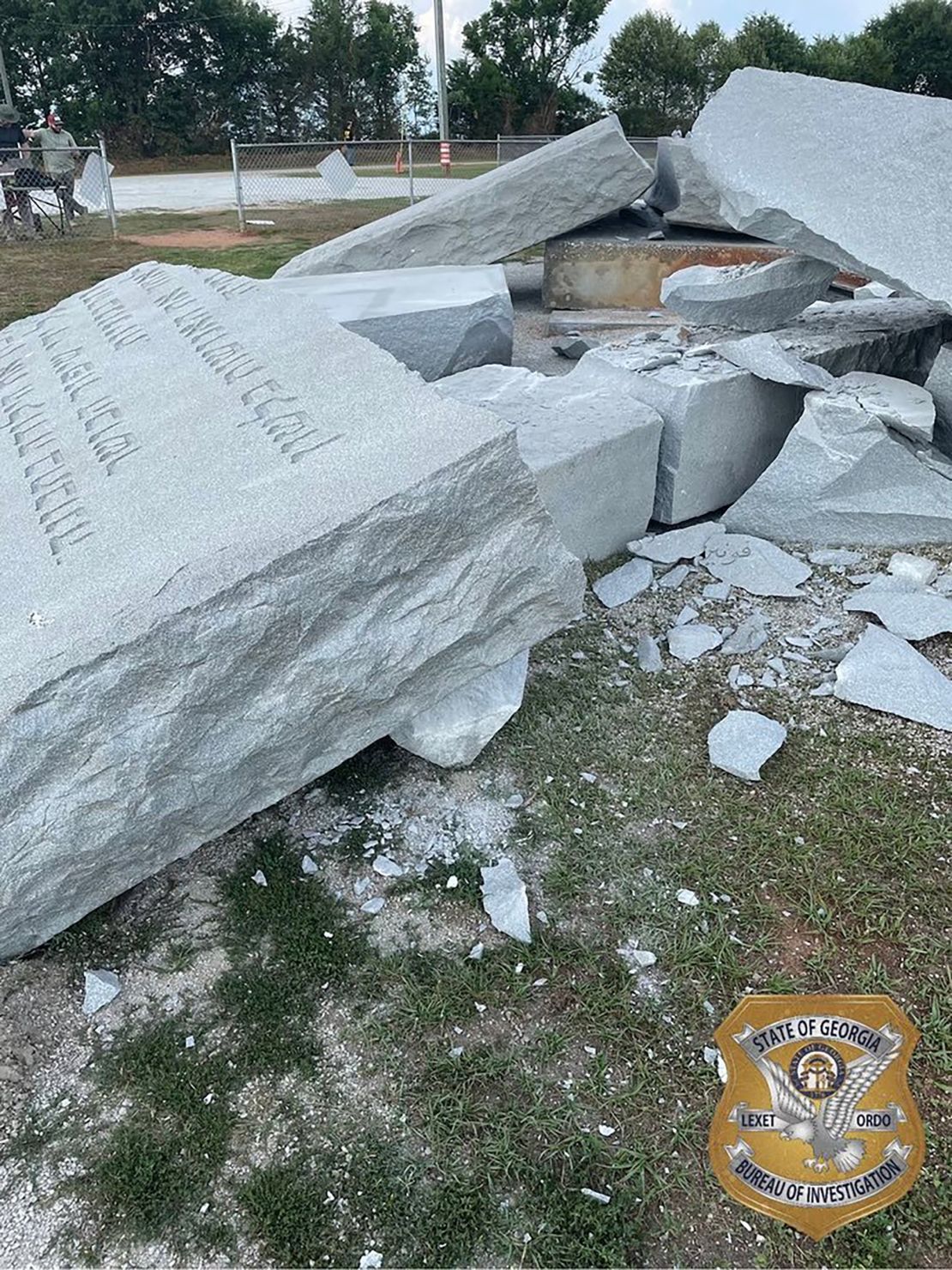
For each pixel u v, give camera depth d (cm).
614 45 3141
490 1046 205
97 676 198
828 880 243
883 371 475
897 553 376
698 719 303
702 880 244
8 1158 186
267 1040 207
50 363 391
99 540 245
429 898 241
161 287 421
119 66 2953
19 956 220
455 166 1698
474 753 276
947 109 374
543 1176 181
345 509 221
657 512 412
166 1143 188
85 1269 170
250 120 3173
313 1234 174
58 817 199
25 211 1228
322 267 732
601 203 757
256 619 212
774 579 364
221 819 227
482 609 247
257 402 286
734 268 536
